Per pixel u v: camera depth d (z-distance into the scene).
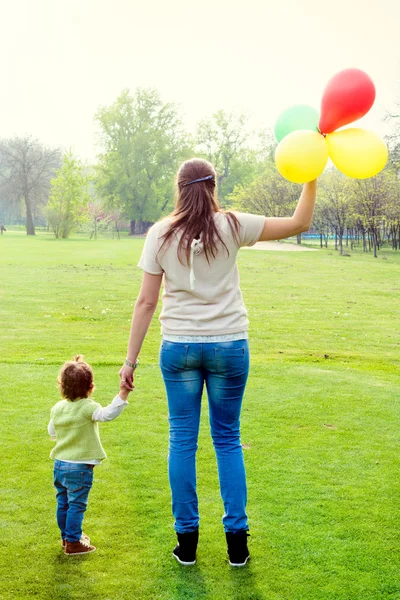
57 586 2.77
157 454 4.45
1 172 76.19
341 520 3.44
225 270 2.87
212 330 2.85
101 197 75.19
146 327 2.98
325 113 2.88
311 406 5.75
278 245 49.41
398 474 4.11
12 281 19.72
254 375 7.08
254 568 2.95
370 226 40.34
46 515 3.47
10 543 3.15
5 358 8.21
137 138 72.50
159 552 3.09
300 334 11.30
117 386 6.45
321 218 47.75
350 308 15.24
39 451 4.45
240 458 2.98
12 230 92.06
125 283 19.81
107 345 9.66
